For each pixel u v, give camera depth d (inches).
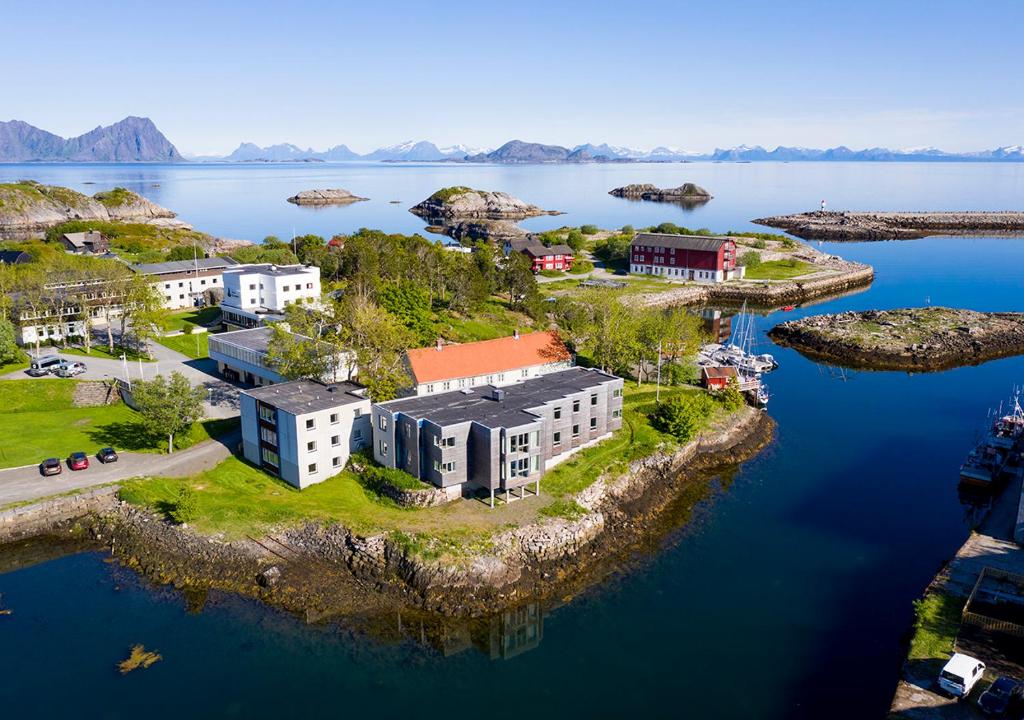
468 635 2283.5
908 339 5610.2
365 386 3442.4
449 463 2790.4
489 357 3774.6
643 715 1974.7
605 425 3440.0
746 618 2389.3
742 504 3147.1
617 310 4628.4
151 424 3161.9
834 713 1985.7
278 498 2869.1
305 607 2358.5
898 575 2630.4
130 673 2081.7
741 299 7401.6
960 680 1850.4
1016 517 2839.6
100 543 2699.3
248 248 7209.6
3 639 2208.4
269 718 1937.7
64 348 4490.7
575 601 2469.2
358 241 6496.1
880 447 3754.9
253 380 3983.8
